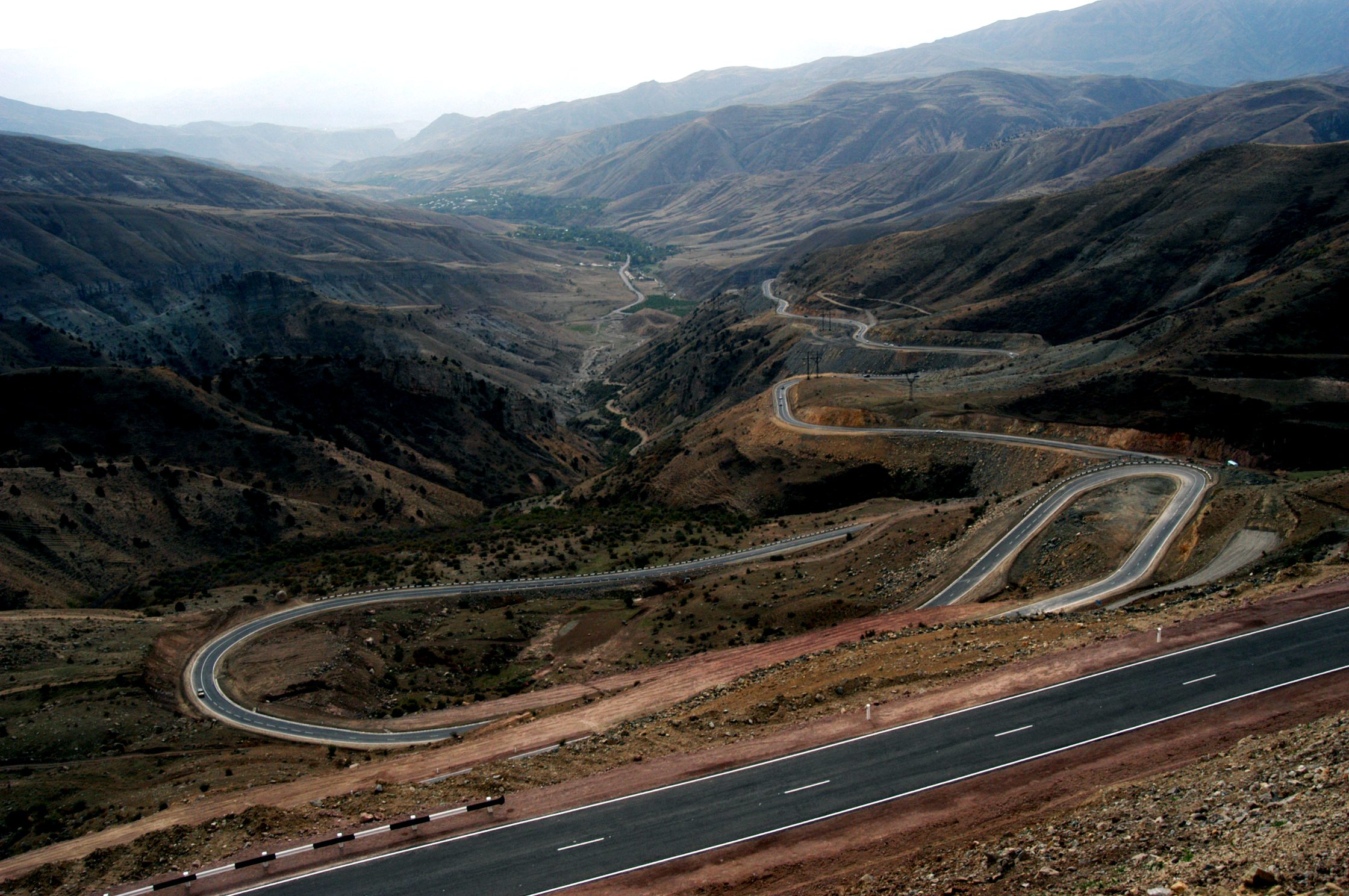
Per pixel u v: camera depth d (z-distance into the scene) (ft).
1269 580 148.25
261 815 112.78
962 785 103.19
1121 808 87.30
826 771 109.40
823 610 203.51
